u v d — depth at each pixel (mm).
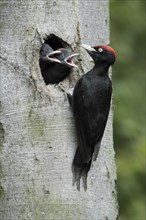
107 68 12969
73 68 12984
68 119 12562
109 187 12883
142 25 20094
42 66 13094
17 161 12336
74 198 12391
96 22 13180
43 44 12820
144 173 17641
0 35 12633
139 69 19688
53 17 12773
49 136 12430
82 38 12961
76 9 12906
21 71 12516
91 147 12508
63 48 12961
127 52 19406
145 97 18906
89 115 12578
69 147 12492
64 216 12312
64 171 12398
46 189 12305
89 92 12633
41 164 12336
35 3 12688
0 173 12375
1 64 12555
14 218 12273
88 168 12523
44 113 12453
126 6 19969
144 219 17328
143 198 17547
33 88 12477
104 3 13375
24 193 12266
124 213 17406
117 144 17938
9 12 12648
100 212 12664
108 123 13164
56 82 13180
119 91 18625
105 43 13344
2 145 12414
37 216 12242
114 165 13141
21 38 12609
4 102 12469
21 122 12406
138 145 17875
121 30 19812
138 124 18188
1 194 12344
